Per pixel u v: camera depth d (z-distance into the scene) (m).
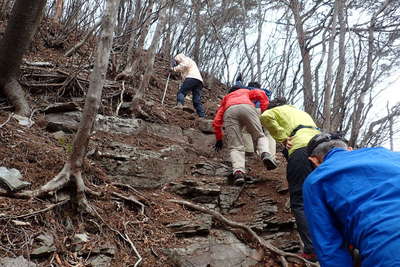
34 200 3.10
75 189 3.30
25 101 4.70
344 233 1.78
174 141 5.41
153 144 4.95
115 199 3.65
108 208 3.48
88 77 5.73
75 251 2.93
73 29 6.99
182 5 9.00
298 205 3.73
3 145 3.64
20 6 4.47
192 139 5.77
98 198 3.53
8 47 4.57
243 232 4.00
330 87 5.46
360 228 1.62
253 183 4.92
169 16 8.14
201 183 4.51
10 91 4.68
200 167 4.95
